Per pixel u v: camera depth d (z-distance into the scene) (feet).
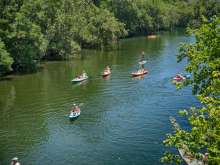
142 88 261.44
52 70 326.85
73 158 156.04
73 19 388.37
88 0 486.79
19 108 220.64
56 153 161.07
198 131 70.23
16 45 316.40
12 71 321.32
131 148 163.43
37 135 181.27
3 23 307.99
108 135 178.81
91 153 159.94
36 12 352.28
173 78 289.74
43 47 334.03
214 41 82.48
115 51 437.17
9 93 253.44
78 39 424.46
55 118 204.23
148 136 175.52
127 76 299.58
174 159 81.35
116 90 257.14
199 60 83.97
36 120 201.57
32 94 249.75
